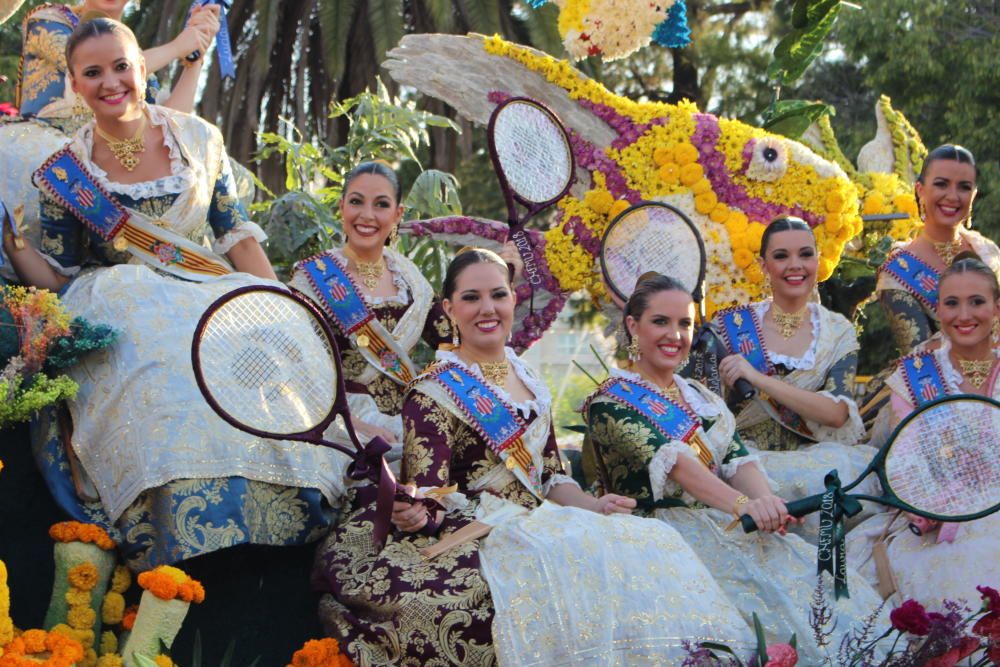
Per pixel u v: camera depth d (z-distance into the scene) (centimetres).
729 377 563
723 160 648
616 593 431
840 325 586
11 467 483
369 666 440
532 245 644
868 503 544
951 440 468
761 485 500
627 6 668
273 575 490
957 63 1569
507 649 422
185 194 518
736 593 471
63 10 588
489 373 494
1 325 468
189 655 475
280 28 1800
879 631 460
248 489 463
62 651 417
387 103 771
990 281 536
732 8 1831
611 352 695
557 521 452
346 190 561
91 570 446
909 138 779
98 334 470
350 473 443
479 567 439
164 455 455
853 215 656
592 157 653
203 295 494
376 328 548
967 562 484
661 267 617
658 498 499
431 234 657
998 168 1529
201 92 1777
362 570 455
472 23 1714
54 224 512
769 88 1766
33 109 581
